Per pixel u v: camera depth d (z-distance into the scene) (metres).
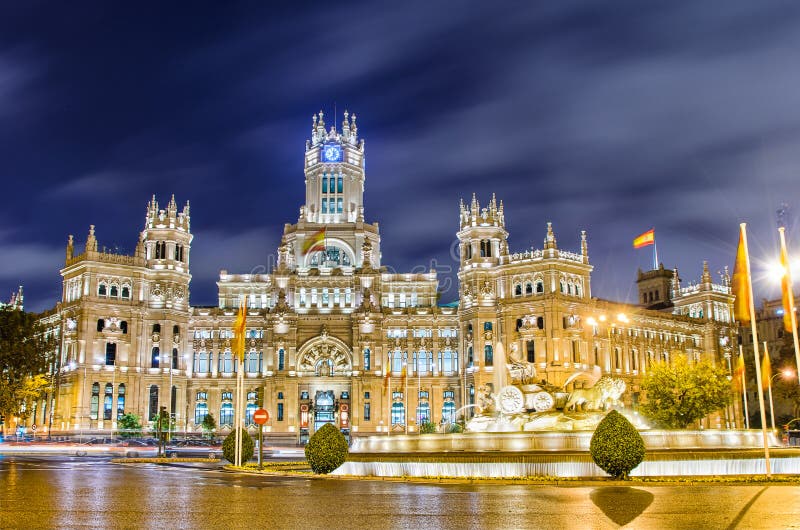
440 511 33.69
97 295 146.38
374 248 179.12
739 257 53.47
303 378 156.38
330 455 56.22
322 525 29.91
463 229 158.00
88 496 40.22
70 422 140.38
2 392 116.75
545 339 143.88
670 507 34.12
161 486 46.34
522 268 149.38
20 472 59.81
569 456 50.53
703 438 62.22
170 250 155.75
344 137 189.38
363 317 157.75
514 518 31.44
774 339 187.00
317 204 184.50
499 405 68.88
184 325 156.38
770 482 45.25
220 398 159.12
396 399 158.75
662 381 122.06
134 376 146.25
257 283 169.50
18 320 122.12
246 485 46.97
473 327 151.62
